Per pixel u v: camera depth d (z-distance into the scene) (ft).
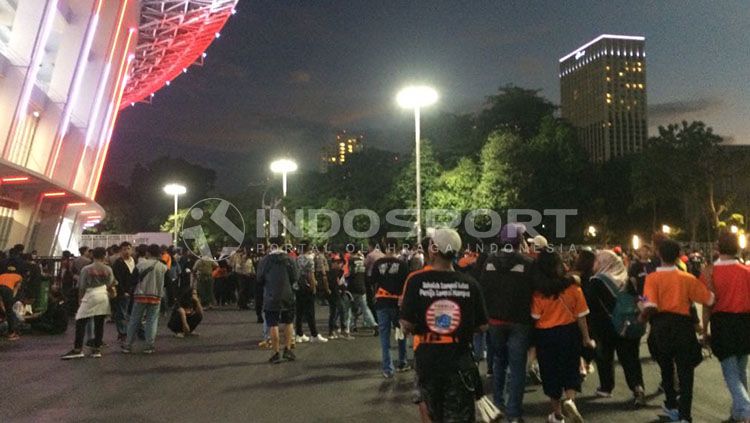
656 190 156.04
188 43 203.31
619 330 25.11
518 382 21.90
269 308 35.24
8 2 90.38
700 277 23.41
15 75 82.99
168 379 30.58
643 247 30.22
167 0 163.22
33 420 23.06
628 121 616.80
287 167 115.65
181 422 22.74
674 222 193.77
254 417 23.45
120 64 137.80
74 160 121.49
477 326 15.97
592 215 158.10
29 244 106.73
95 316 37.14
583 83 652.07
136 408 24.79
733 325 21.99
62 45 106.01
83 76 121.29
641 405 25.30
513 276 22.13
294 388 28.53
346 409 24.67
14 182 75.97
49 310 49.03
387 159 179.52
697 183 152.05
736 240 22.30
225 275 79.05
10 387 28.68
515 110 169.89
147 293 38.88
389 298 31.17
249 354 38.32
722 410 24.61
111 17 121.29
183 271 60.23
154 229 279.90
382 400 26.23
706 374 31.76
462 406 15.20
